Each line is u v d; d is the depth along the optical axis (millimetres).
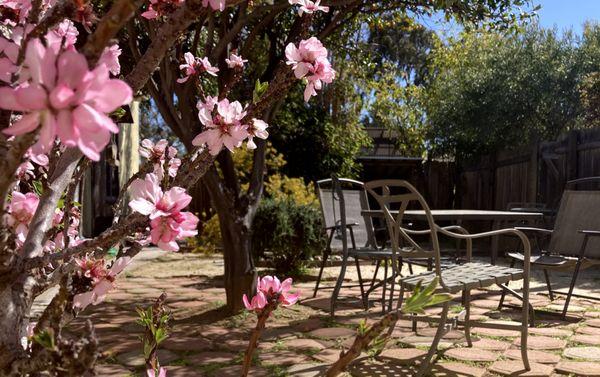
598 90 10977
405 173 14844
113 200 11844
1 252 849
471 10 4801
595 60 11266
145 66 907
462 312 3379
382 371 3176
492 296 5426
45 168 1188
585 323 4309
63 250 968
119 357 3361
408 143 14094
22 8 1122
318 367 3219
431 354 2996
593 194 4863
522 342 3154
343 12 4719
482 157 12211
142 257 8703
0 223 828
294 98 11625
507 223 7645
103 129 586
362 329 889
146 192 958
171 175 1515
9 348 866
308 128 12391
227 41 3936
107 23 664
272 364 3275
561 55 11516
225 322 4262
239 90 6664
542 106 11500
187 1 895
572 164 8445
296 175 12602
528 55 11633
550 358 3385
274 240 6539
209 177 4492
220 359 3363
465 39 12875
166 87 4117
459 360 3359
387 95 13445
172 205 947
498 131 11766
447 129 12578
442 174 13688
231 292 4531
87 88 584
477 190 12531
